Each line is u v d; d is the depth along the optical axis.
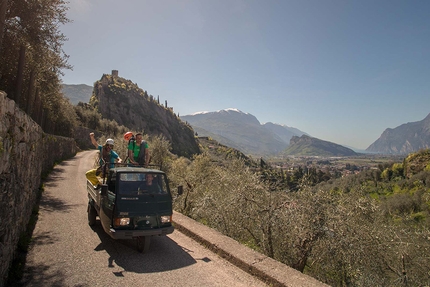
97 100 152.25
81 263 5.08
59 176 16.03
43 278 4.44
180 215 8.46
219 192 10.43
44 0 12.12
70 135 43.09
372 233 6.50
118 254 5.61
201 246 6.34
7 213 4.29
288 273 4.77
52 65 16.28
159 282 4.52
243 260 5.27
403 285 6.41
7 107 4.52
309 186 6.58
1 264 3.84
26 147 6.74
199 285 4.50
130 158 7.47
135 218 5.45
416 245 7.00
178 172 14.95
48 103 22.41
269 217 6.80
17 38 12.09
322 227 5.93
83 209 9.16
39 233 6.57
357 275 6.27
